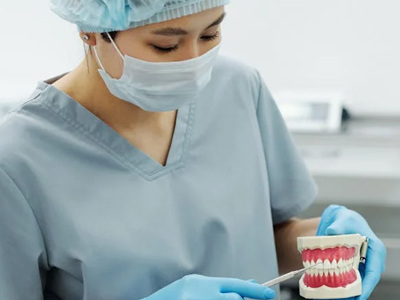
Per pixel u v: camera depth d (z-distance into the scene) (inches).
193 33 37.4
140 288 41.0
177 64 38.2
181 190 43.9
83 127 42.6
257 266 46.1
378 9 72.4
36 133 41.4
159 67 38.2
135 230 41.1
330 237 39.8
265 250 46.7
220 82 47.8
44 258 40.6
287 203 50.8
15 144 40.4
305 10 73.9
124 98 41.2
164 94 39.8
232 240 44.4
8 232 39.4
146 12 35.9
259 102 50.1
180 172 44.4
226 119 47.2
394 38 73.0
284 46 75.5
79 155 42.1
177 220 43.2
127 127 43.3
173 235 42.3
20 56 79.2
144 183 42.8
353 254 41.3
